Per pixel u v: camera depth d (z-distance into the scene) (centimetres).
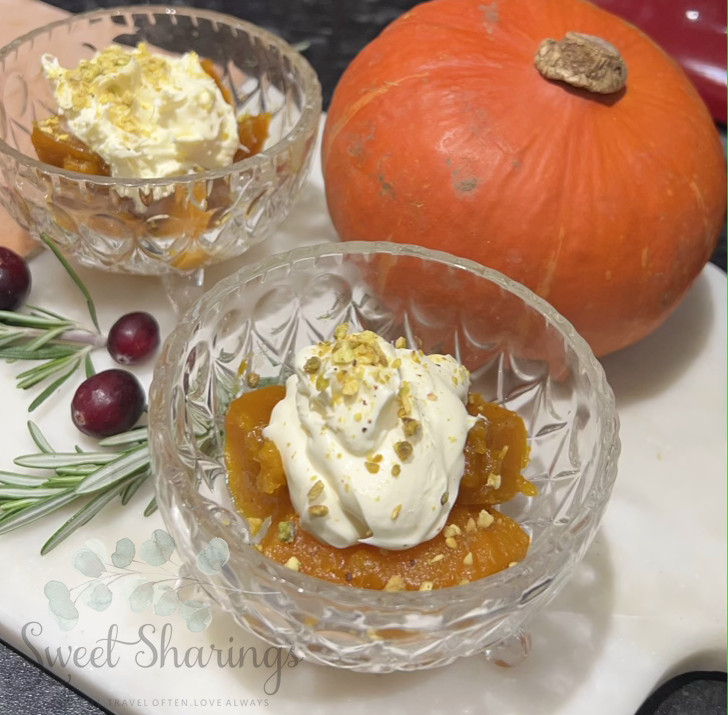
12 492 27
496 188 30
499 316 29
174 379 25
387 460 24
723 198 33
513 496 27
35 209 32
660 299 32
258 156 32
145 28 38
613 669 27
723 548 30
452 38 32
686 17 46
